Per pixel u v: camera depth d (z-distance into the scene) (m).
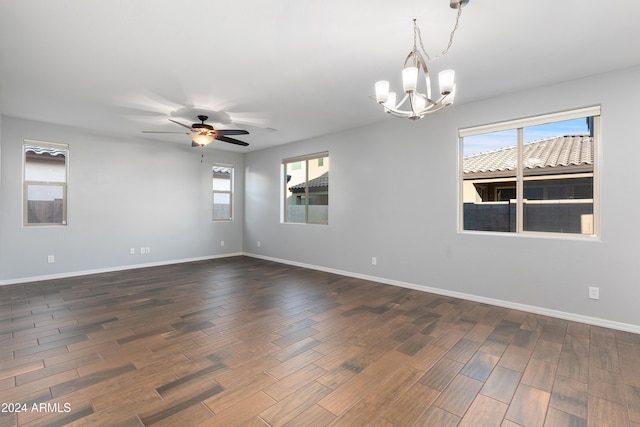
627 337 2.82
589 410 1.83
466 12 2.12
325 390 2.03
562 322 3.18
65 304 3.73
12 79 3.18
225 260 6.75
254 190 7.17
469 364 2.36
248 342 2.72
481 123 3.80
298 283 4.79
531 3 2.03
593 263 3.11
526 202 3.60
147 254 6.00
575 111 3.21
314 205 6.00
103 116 4.46
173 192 6.33
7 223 4.58
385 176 4.74
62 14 2.12
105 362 2.36
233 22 2.23
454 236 4.05
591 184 3.21
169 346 2.64
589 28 2.31
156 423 1.71
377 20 2.21
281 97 3.72
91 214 5.33
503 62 2.84
